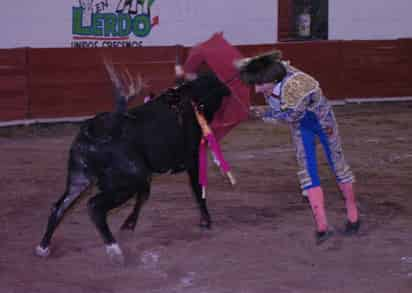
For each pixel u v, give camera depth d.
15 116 17.41
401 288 7.14
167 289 7.12
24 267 7.76
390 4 22.83
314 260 8.01
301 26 22.03
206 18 20.78
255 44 20.58
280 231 9.07
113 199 7.66
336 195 10.86
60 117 17.92
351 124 17.98
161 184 11.55
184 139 8.34
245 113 8.92
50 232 7.97
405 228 9.21
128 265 7.82
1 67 17.11
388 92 21.42
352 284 7.27
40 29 18.91
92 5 19.33
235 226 9.30
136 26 19.94
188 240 8.72
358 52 20.97
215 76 8.70
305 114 8.00
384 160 13.68
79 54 17.97
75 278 7.44
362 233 8.94
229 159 13.71
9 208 10.19
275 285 7.23
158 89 18.75
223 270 7.68
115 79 9.38
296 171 12.63
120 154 7.59
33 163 13.45
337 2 22.30
